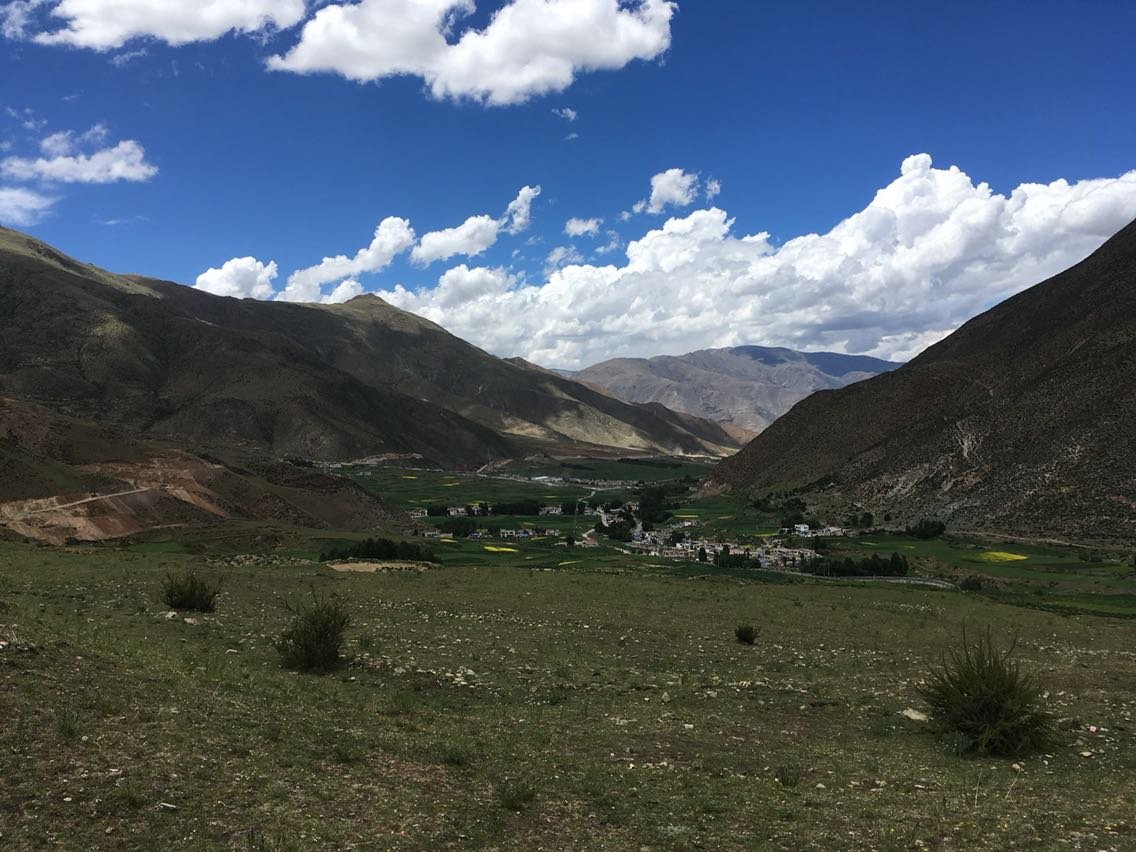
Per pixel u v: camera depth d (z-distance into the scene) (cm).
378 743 1386
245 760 1189
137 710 1305
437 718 1688
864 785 1415
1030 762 1673
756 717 1962
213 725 1319
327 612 2202
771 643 3272
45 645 1518
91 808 943
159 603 2895
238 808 1016
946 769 1570
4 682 1258
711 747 1619
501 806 1154
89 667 1479
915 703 2203
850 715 2059
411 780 1218
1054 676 2786
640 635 3216
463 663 2384
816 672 2691
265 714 1454
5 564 3791
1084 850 1103
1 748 1038
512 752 1451
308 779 1154
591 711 1922
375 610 3384
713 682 2362
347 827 1005
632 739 1633
